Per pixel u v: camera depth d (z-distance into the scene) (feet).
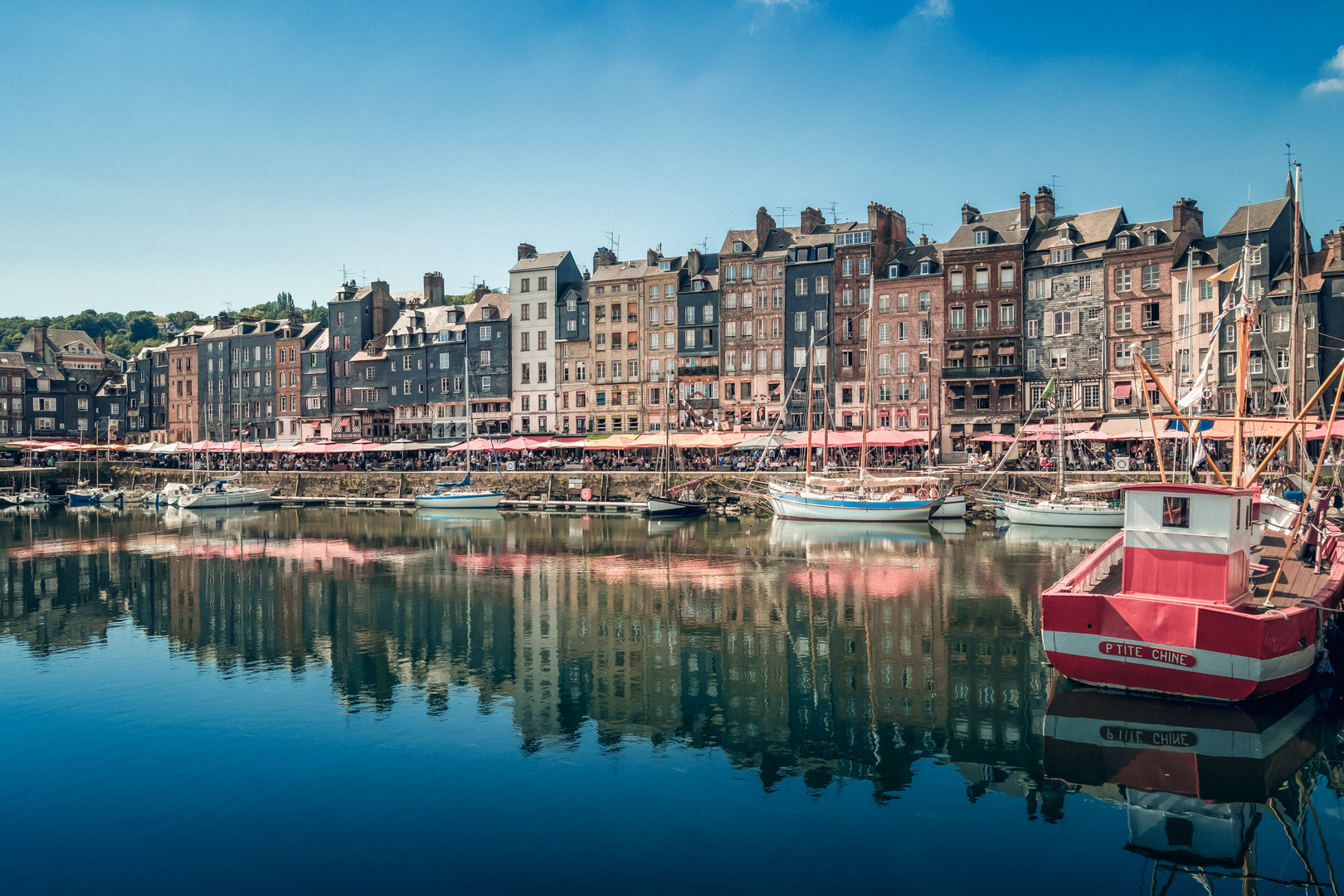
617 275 288.71
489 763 55.31
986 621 90.84
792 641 84.53
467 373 252.83
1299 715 60.18
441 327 321.73
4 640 89.30
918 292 246.47
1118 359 220.84
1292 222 202.39
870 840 44.93
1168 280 213.25
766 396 266.36
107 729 62.03
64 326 646.33
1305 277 191.72
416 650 83.76
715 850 44.06
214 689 71.82
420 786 51.90
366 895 40.37
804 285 262.26
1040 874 41.60
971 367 237.25
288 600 108.68
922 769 53.57
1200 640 55.67
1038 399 226.38
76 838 45.85
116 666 79.00
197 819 47.91
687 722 62.75
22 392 408.46
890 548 144.77
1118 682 59.41
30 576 129.70
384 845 44.86
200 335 395.55
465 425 309.01
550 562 136.36
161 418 410.11
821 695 68.18
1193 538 57.93
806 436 226.38
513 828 46.57
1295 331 108.99
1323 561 78.23
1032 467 199.52
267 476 284.61
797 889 40.45
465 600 106.93
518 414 302.86
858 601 100.94
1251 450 155.74
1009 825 46.34
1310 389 185.78
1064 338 228.63
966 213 249.34
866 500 179.11
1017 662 75.97
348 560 141.79
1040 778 51.93
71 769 54.70
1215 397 198.49
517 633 89.97
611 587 113.70
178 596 112.47
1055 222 239.71
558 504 229.04
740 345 270.05
